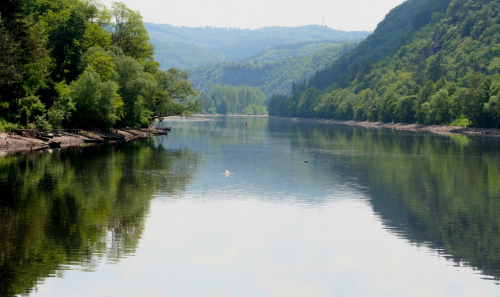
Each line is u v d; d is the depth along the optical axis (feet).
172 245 121.29
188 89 463.42
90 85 335.06
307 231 136.67
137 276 102.53
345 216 153.17
